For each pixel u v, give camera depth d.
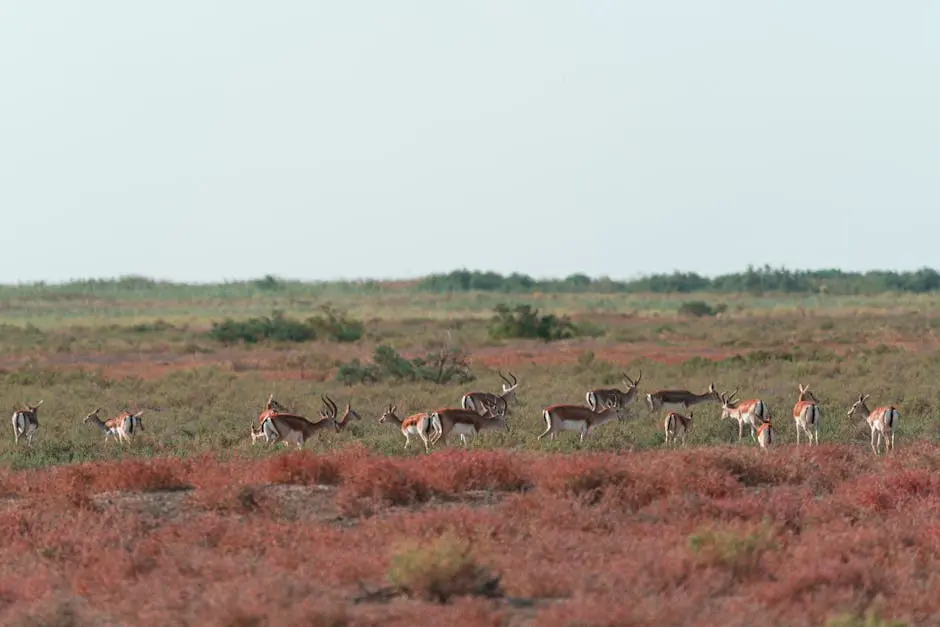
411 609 45.75
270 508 69.69
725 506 66.00
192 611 45.66
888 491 70.62
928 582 49.25
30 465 98.50
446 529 59.72
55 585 52.12
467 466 78.38
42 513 67.81
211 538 60.84
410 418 105.69
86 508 70.31
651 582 48.56
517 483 78.81
